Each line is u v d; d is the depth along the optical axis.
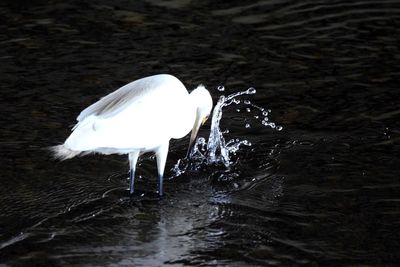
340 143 12.04
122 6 17.44
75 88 13.66
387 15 17.08
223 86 13.89
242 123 12.73
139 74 14.23
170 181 11.12
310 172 11.26
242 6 17.61
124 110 10.12
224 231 9.78
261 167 11.46
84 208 10.27
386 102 13.30
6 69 14.32
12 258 9.04
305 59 15.04
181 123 10.69
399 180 10.95
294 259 9.12
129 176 11.23
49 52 15.08
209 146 12.05
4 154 11.50
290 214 10.16
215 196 10.68
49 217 10.02
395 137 12.16
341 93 13.66
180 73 14.34
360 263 9.04
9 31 15.95
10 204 10.27
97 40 15.66
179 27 16.39
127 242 9.50
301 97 13.55
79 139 9.84
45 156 11.52
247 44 15.66
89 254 9.20
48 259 9.05
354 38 15.94
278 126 12.60
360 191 10.70
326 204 10.40
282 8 17.52
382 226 9.84
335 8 17.52
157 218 10.10
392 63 14.81
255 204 10.45
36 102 13.13
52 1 17.64
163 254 9.24
